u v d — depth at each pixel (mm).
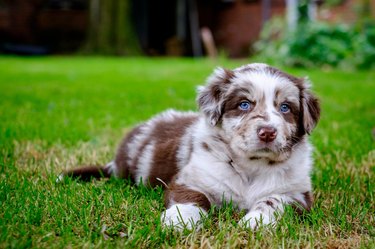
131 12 5301
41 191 939
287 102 900
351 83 2709
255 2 5098
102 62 4152
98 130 1460
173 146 1006
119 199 910
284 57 3793
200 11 5445
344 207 915
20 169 1082
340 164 1155
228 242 766
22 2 5410
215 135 918
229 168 900
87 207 866
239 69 945
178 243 777
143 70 3408
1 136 1316
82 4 5543
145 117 1655
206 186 895
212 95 924
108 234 800
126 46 5148
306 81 942
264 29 4469
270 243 776
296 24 4027
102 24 5109
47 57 4812
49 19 5547
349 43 3736
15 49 5152
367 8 3842
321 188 1018
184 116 1106
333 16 4344
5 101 1917
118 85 2543
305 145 938
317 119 934
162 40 5680
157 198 943
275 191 899
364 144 1301
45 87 2408
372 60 3611
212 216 866
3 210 853
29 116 1616
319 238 804
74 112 1729
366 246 785
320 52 3715
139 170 1043
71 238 773
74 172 1066
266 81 895
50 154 1208
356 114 1759
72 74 3061
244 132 865
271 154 863
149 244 772
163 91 2312
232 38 5285
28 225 808
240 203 906
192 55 5484
